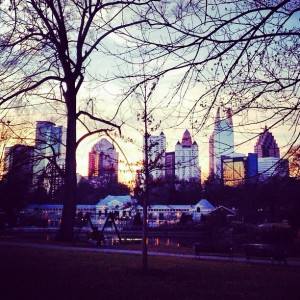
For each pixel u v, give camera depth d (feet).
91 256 64.49
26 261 55.06
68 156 92.73
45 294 33.73
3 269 46.73
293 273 49.67
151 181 50.83
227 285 40.29
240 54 20.77
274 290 38.04
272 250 60.29
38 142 71.97
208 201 311.47
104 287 37.60
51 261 55.98
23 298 32.09
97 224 244.83
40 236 132.67
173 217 306.14
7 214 174.60
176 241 141.38
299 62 21.99
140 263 56.08
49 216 279.49
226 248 67.21
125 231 190.90
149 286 38.75
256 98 21.20
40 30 27.71
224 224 205.36
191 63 21.49
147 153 50.24
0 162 56.39
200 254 75.87
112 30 22.02
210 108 22.09
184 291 36.76
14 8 25.91
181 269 51.34
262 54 21.84
